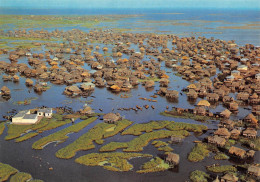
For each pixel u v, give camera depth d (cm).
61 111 14525
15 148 10900
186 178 9119
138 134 12144
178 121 13500
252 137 11738
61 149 10788
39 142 11262
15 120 13075
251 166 9238
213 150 10794
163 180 9006
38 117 13650
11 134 11906
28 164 9844
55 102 15962
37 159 10162
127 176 9219
